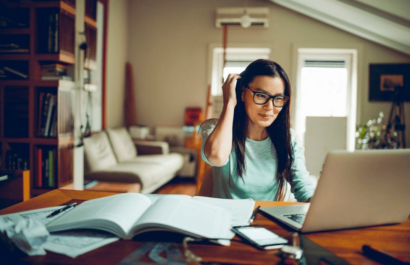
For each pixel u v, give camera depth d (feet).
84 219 2.62
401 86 16.80
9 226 2.31
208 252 2.30
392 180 2.72
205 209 3.00
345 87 18.03
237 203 3.46
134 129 16.96
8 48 9.43
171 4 18.39
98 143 12.43
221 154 3.83
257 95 3.86
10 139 9.38
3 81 9.34
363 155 2.54
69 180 10.09
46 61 9.73
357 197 2.67
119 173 11.27
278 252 2.32
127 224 2.60
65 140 9.76
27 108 9.39
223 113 3.95
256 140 4.34
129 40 18.70
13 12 9.68
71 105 10.17
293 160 4.34
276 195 4.42
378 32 15.44
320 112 18.22
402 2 11.51
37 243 2.27
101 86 15.12
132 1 18.61
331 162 2.46
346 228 2.90
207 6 18.12
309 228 2.69
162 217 2.60
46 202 3.48
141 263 2.13
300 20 17.43
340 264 2.18
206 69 18.24
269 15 17.61
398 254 2.39
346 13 14.73
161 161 14.21
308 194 4.03
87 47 11.21
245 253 2.30
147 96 18.71
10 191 5.98
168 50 18.48
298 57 18.04
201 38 18.22
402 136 15.78
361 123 17.30
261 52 18.25
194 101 18.39
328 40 17.28
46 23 9.37
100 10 14.82
